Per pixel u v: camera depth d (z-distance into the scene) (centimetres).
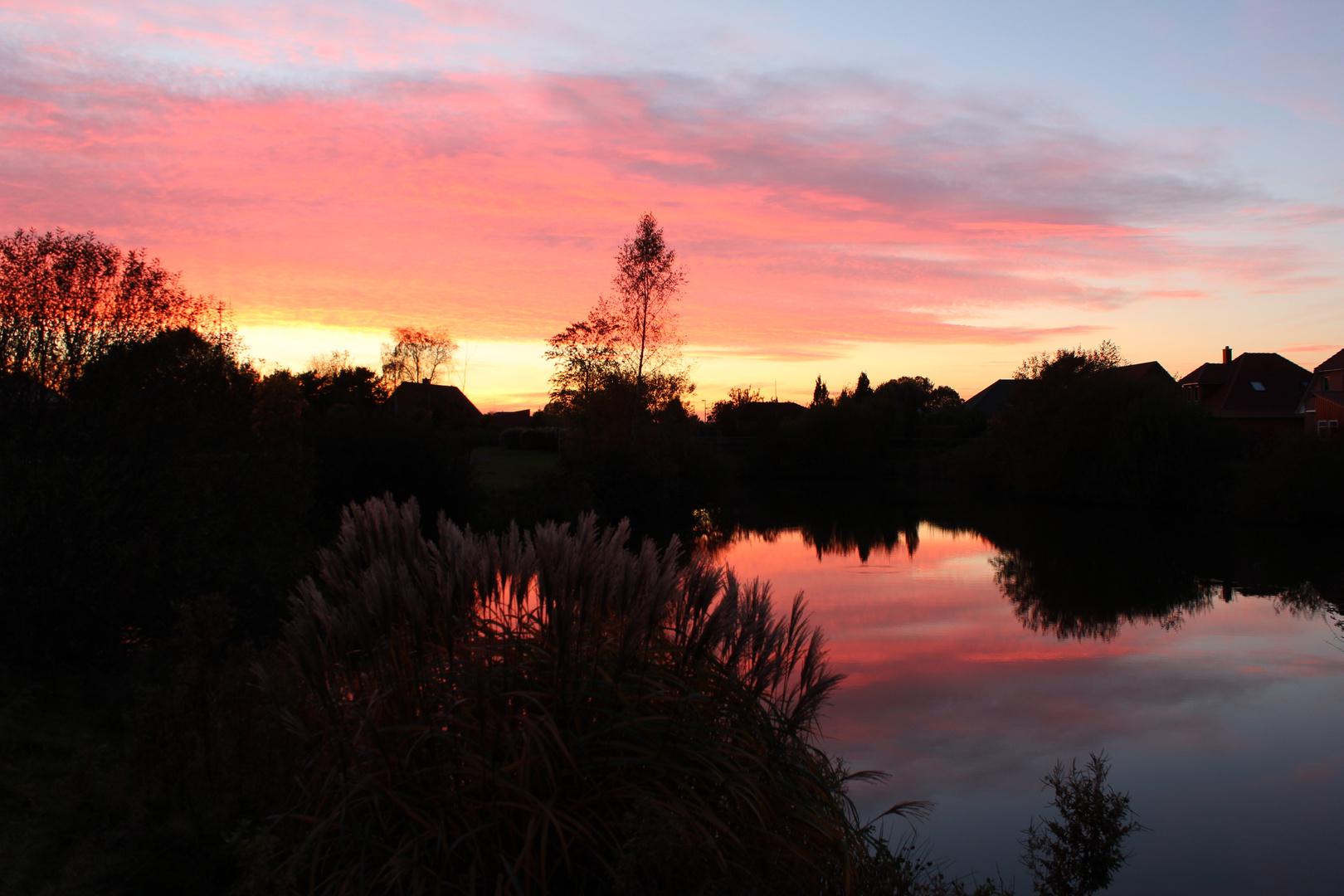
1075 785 582
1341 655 1252
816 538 2788
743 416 7594
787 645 350
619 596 326
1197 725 934
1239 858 636
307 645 296
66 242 754
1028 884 556
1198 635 1393
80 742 517
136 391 755
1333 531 2803
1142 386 3825
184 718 410
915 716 955
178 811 399
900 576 1992
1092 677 1129
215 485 827
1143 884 598
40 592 670
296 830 334
